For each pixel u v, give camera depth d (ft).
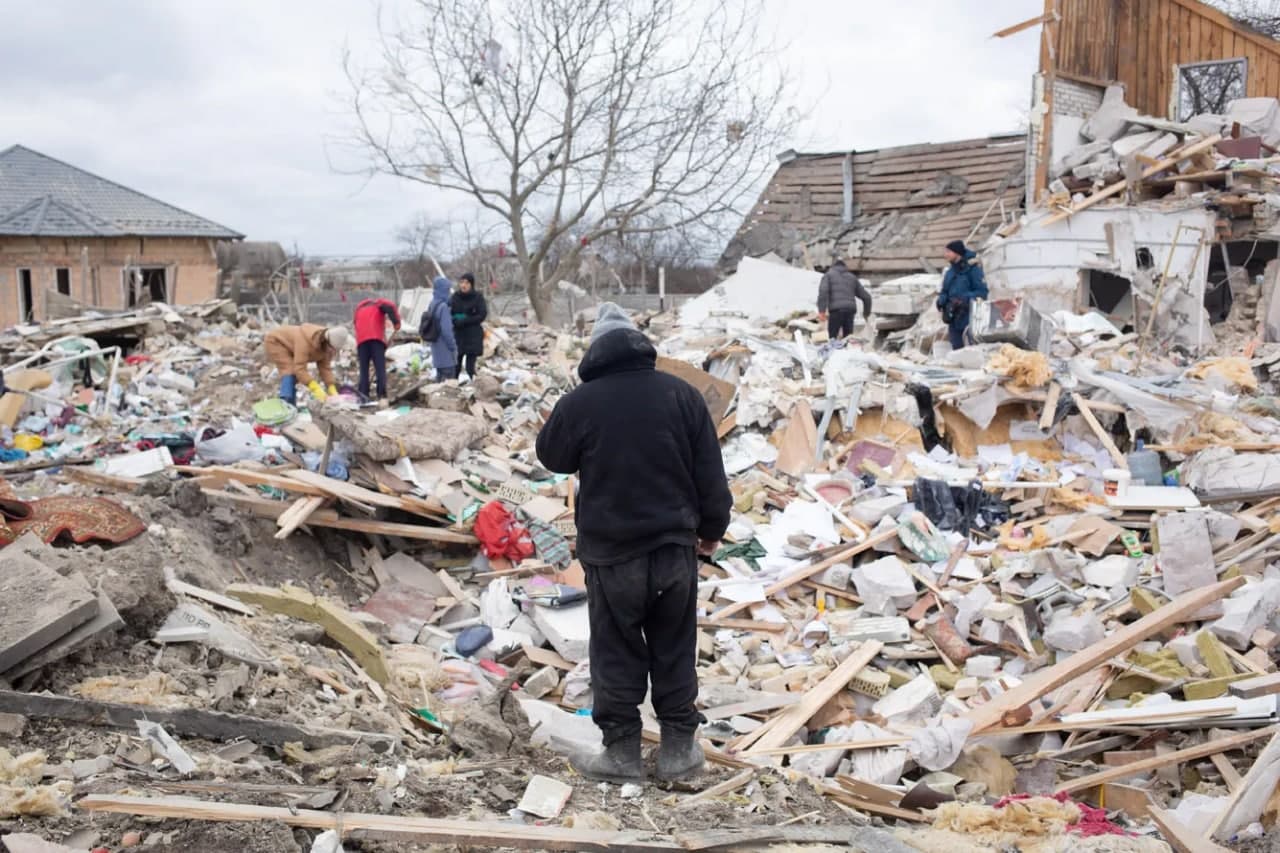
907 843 13.30
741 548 31.04
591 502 13.99
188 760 12.25
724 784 14.80
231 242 115.24
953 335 46.50
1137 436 37.88
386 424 32.73
